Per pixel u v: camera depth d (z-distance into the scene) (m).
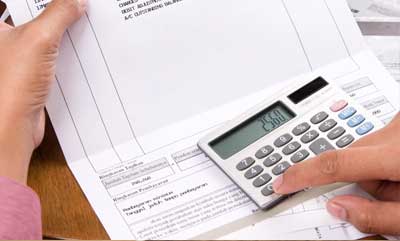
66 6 0.53
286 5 0.57
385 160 0.47
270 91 0.56
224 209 0.49
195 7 0.56
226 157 0.52
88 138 0.54
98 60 0.54
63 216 0.50
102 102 0.54
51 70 0.53
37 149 0.55
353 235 0.47
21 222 0.45
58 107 0.54
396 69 0.58
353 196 0.48
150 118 0.54
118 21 0.55
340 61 0.57
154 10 0.55
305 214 0.48
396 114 0.53
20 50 0.52
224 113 0.55
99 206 0.51
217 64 0.56
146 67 0.55
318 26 0.57
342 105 0.54
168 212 0.50
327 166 0.48
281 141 0.52
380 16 0.62
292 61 0.57
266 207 0.48
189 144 0.54
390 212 0.46
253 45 0.56
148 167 0.53
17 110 0.51
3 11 0.61
